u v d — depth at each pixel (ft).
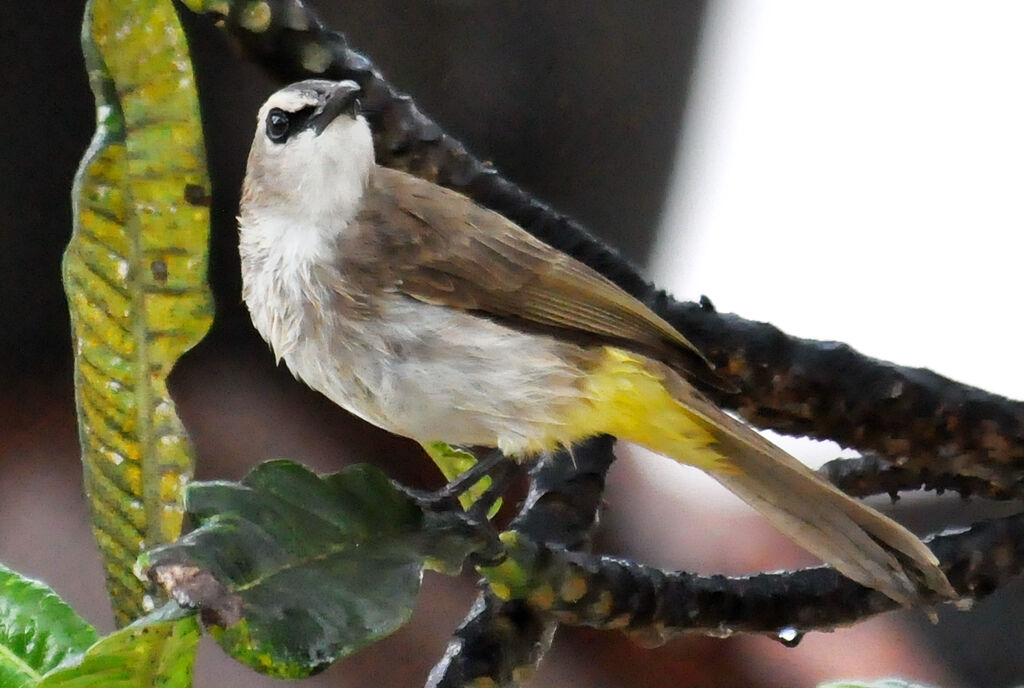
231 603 13.84
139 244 14.02
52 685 13.88
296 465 13.92
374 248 14.25
